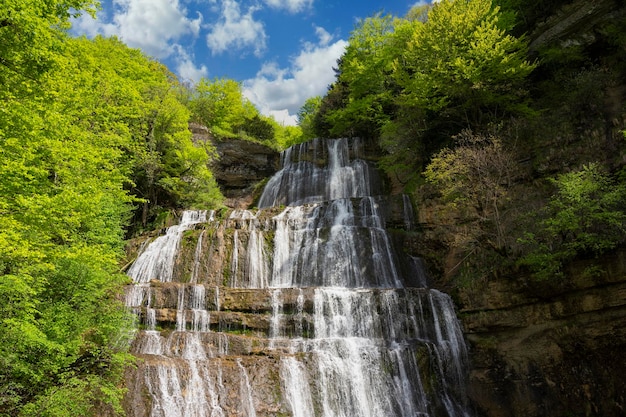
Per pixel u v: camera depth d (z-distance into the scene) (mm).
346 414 15281
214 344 16625
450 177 20875
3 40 10727
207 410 14086
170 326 18016
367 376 15977
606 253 14797
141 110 29938
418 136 28516
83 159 15211
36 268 11289
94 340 14281
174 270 24438
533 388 15750
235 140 39906
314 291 19094
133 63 36031
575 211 15797
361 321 18391
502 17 27266
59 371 12367
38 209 11305
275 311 18844
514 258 17938
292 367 15430
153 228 29875
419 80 26172
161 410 13648
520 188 21359
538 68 25922
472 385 17000
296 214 28500
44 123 12156
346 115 39031
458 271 21688
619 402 13906
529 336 16328
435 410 16078
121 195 17672
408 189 27531
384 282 22891
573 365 15148
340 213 27203
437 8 27328
